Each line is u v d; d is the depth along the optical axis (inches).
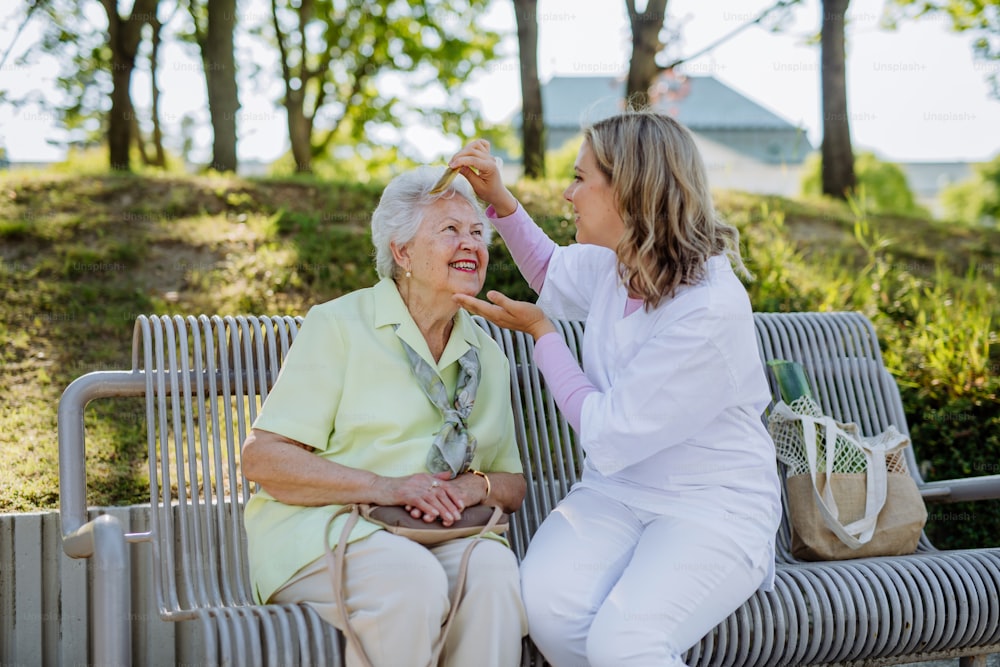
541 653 95.3
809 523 115.6
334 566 87.9
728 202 308.7
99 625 79.9
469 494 94.7
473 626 88.8
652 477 96.9
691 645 92.4
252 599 102.7
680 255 94.6
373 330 100.1
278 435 94.6
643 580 90.3
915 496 117.3
